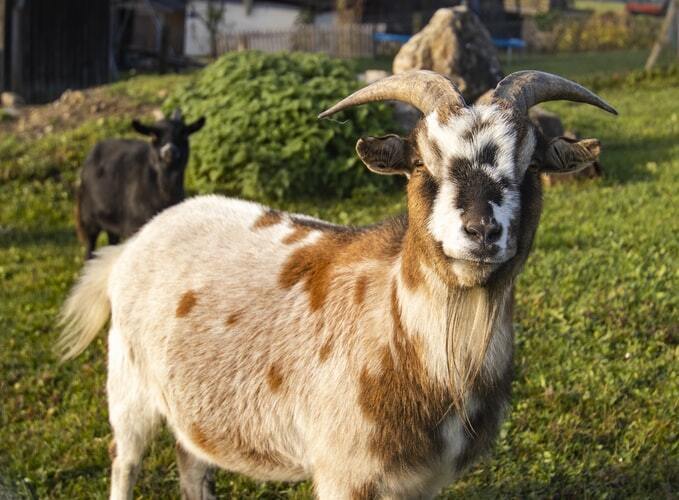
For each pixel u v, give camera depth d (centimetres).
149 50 1155
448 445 145
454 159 134
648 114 579
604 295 255
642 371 218
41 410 231
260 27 1419
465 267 135
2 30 761
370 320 148
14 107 618
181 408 168
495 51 486
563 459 190
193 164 416
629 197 363
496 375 146
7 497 196
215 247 171
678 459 187
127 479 182
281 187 398
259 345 158
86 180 359
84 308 188
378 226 159
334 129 404
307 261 161
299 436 154
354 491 147
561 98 145
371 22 1334
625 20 1420
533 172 139
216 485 195
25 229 404
